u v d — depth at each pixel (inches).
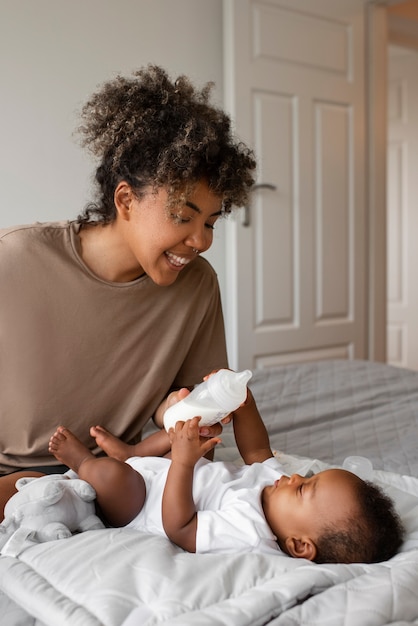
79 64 115.8
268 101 123.4
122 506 44.4
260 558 36.9
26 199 113.7
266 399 80.4
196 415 44.5
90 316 52.9
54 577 35.4
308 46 127.7
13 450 53.3
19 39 111.1
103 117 48.7
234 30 118.3
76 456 47.9
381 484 49.6
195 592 33.1
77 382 53.4
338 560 40.8
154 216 45.9
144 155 45.1
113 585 33.5
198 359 60.5
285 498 43.5
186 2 124.2
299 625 30.5
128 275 53.8
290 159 127.3
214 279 60.2
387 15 144.1
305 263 130.7
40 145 113.9
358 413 76.8
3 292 50.8
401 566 35.7
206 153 44.4
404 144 196.2
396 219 199.3
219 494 44.9
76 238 52.8
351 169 136.5
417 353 198.8
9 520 41.4
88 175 117.6
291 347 129.6
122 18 118.8
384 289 143.9
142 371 55.6
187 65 125.3
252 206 123.0
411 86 193.6
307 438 68.7
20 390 52.0
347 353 139.3
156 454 51.9
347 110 135.1
